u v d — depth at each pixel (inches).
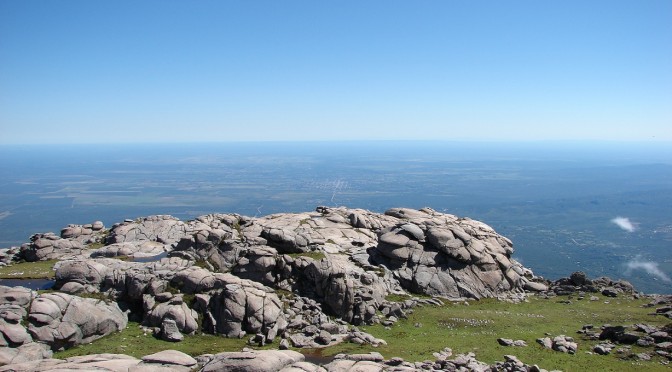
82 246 2723.9
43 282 2121.1
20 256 2605.8
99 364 1190.3
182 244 2234.3
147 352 1545.3
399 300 2239.2
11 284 2092.8
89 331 1598.2
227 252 2225.6
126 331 1704.0
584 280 2711.6
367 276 2217.0
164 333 1673.2
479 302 2361.0
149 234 2755.9
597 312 2187.5
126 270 1968.5
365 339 1745.8
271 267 2127.2
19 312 1499.8
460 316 2079.2
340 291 1996.8
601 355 1615.4
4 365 1315.2
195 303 1833.2
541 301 2444.6
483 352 1652.3
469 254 2541.8
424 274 2440.9
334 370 1228.5
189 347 1616.6
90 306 1667.1
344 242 2706.7
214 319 1777.8
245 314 1786.4
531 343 1759.4
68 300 1631.4
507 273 2613.2
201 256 2191.2
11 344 1406.3
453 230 2655.0
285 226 2812.5
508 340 1753.2
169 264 2042.3
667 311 2122.3
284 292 2060.8
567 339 1772.9
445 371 1393.9
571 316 2127.2
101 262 2052.2
